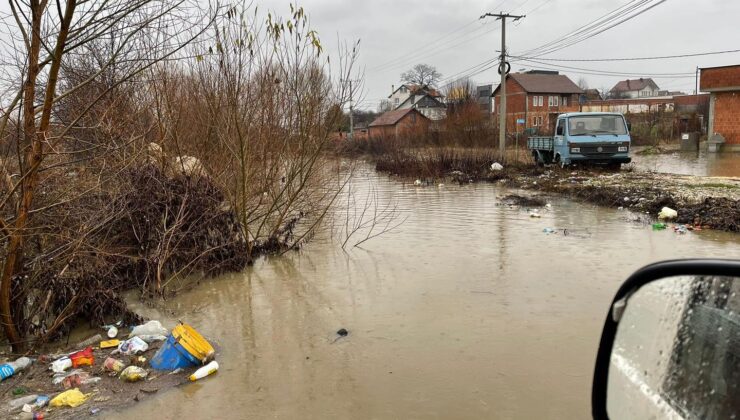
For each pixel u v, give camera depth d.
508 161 26.06
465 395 4.37
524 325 5.79
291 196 10.51
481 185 20.64
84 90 7.62
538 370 4.75
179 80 11.23
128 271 7.91
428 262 8.61
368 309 6.55
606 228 10.84
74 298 5.90
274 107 10.25
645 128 43.84
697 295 2.01
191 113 11.04
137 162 8.31
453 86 63.59
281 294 7.41
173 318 6.69
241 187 9.75
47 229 6.12
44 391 4.65
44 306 5.92
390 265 8.56
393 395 4.42
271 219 11.90
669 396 2.01
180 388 4.67
